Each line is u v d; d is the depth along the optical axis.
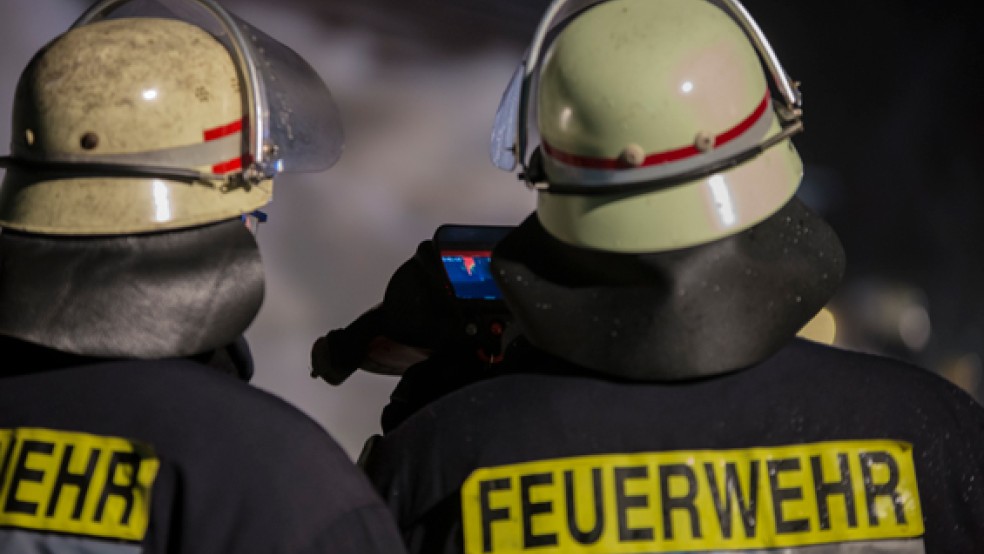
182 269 3.39
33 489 3.19
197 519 3.16
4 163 3.54
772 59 3.50
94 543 3.15
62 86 3.42
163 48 3.49
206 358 3.65
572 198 3.32
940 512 3.23
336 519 3.21
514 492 3.24
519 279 3.37
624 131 3.22
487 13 26.03
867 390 3.26
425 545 3.34
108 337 3.28
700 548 3.15
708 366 3.19
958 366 28.70
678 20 3.30
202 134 3.47
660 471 3.20
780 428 3.22
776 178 3.36
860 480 3.20
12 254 3.38
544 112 3.38
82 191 3.40
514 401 3.31
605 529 3.18
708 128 3.23
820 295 3.32
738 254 3.26
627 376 3.22
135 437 3.21
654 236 3.23
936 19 30.34
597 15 3.37
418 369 4.56
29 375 3.32
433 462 3.34
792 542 3.16
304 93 3.88
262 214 3.93
